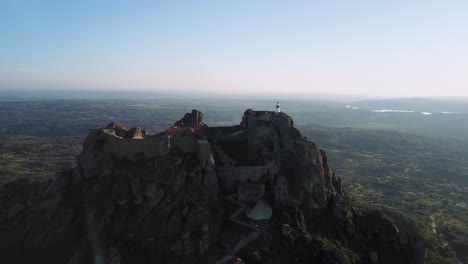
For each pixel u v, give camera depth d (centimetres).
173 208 7481
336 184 9862
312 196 8644
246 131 10394
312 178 8725
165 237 7138
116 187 7594
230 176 8681
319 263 7381
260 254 7206
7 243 7381
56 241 7244
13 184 9119
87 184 7925
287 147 9194
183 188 7731
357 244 8262
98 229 7194
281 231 7781
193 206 7544
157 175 7719
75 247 7069
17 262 7031
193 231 7244
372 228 8794
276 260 7212
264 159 9100
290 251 7475
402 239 8975
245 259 7100
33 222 7681
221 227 7775
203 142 8256
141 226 7231
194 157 8250
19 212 8138
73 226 7412
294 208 8281
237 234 7650
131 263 6756
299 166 8800
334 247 7656
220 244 7375
